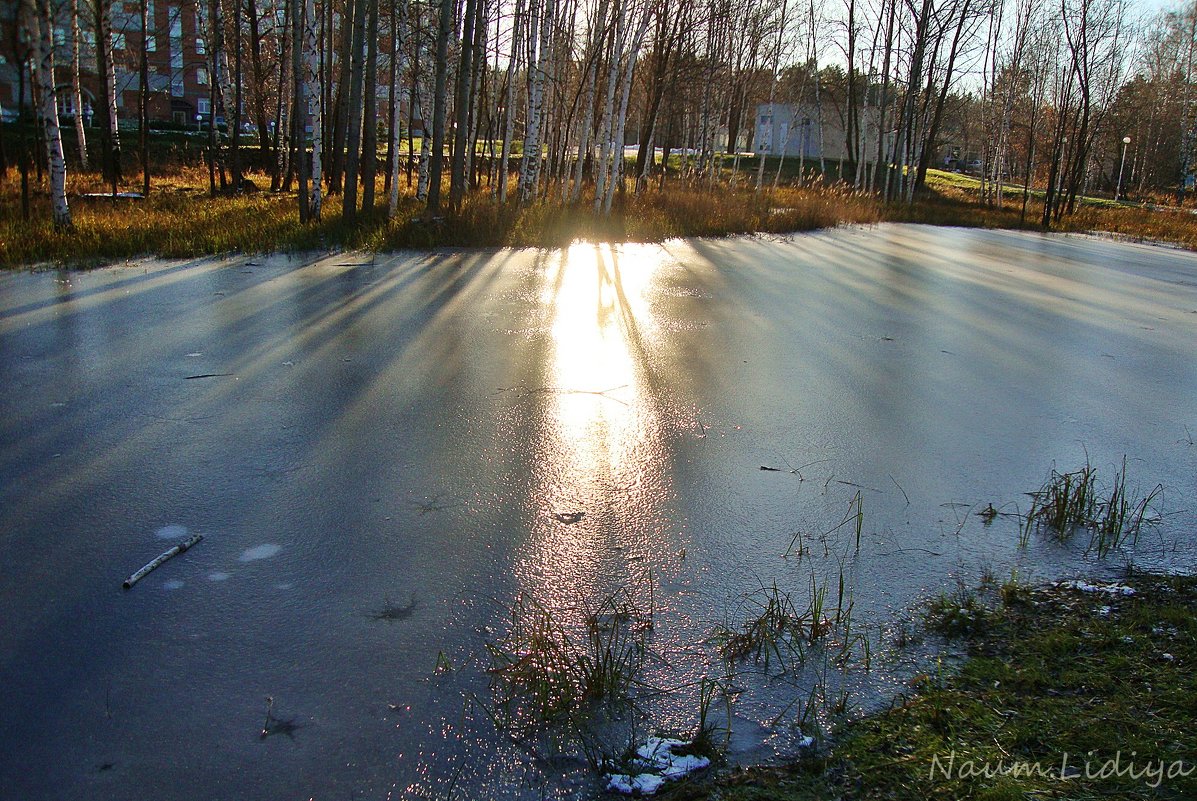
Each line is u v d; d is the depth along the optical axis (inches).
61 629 140.7
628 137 2299.5
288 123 1087.6
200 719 121.2
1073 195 1269.7
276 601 149.9
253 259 500.4
